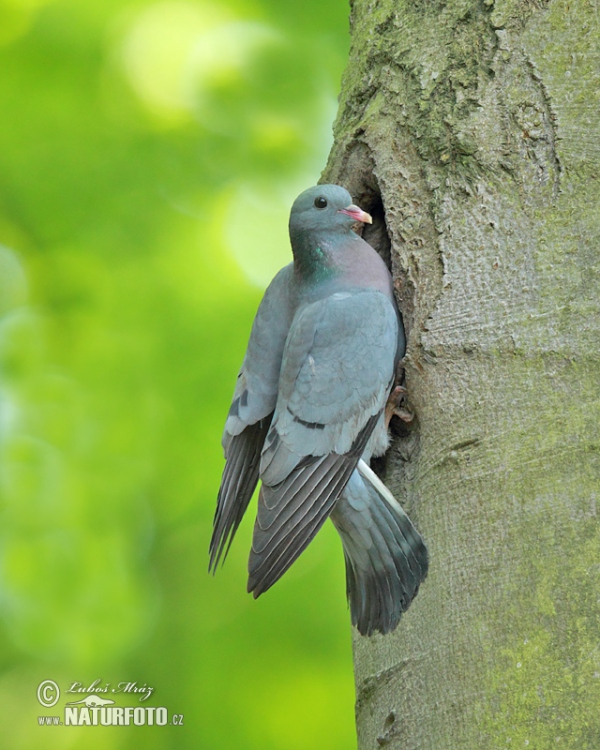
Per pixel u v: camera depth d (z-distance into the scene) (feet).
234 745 41.91
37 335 48.60
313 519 25.25
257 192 47.57
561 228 24.95
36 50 47.67
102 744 43.60
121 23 47.93
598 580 22.04
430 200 27.04
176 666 43.86
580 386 23.62
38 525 46.11
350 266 29.19
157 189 47.93
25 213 48.39
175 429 45.98
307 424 26.55
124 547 45.80
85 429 47.03
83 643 44.98
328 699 42.45
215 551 26.84
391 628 24.23
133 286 47.65
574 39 26.22
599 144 25.26
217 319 46.42
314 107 48.01
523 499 23.26
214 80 47.60
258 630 43.60
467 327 25.14
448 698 22.76
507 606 22.62
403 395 27.61
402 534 25.18
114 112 47.78
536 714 21.53
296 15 48.96
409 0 29.19
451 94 27.35
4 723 43.80
